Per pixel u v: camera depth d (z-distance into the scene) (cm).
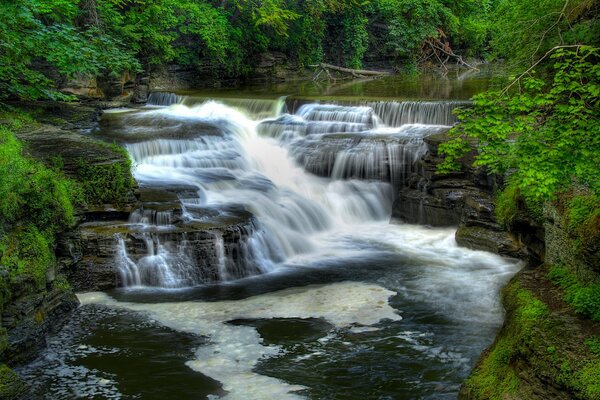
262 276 1259
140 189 1445
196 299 1133
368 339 963
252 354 920
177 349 938
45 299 1007
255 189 1595
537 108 827
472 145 1503
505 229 1327
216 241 1234
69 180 1247
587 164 685
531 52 1159
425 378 848
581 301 775
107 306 1098
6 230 1005
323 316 1051
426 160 1585
